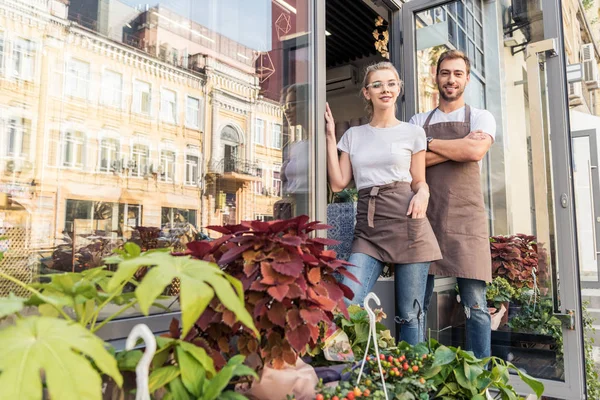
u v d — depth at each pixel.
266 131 1.83
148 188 1.56
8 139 1.28
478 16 2.49
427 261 1.73
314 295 0.92
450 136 2.22
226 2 1.84
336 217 2.28
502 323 2.34
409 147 1.83
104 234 1.42
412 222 1.74
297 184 1.81
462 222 2.13
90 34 1.48
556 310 2.14
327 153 1.87
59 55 1.40
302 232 1.05
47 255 1.27
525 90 2.36
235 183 1.79
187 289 0.65
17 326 0.60
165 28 1.68
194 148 1.73
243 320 0.67
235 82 1.84
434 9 2.62
